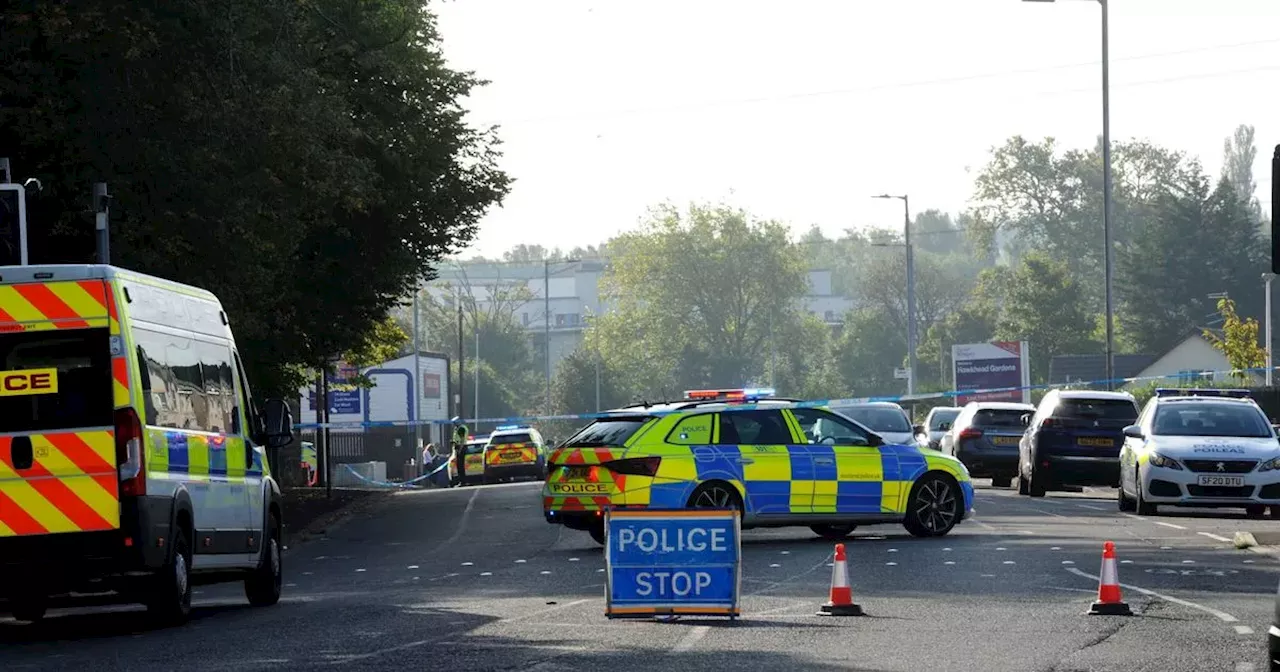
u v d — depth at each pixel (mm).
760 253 185375
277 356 51844
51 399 19812
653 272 185750
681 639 17953
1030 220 194375
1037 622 19047
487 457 80438
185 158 35375
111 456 19766
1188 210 161875
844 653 16656
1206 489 36938
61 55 33906
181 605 20875
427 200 51500
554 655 16750
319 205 42250
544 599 22984
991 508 41469
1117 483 46656
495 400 175500
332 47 48375
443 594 24297
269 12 37844
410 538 39719
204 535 21812
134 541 19719
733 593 19969
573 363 176875
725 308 186250
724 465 30875
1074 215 192000
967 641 17469
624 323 184875
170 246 35062
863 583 23688
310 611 22344
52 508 19719
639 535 20156
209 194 35719
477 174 53375
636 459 30750
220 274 36719
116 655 17953
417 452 112125
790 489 31125
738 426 31281
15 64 33500
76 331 19891
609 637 18219
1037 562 26391
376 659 16656
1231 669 15430
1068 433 46656
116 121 34531
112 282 20000
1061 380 133500
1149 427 39281
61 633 21000
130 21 33500
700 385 184000
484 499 57375
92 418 19812
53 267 19969
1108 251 64750
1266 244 162250
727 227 185250
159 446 20453
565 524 31531
